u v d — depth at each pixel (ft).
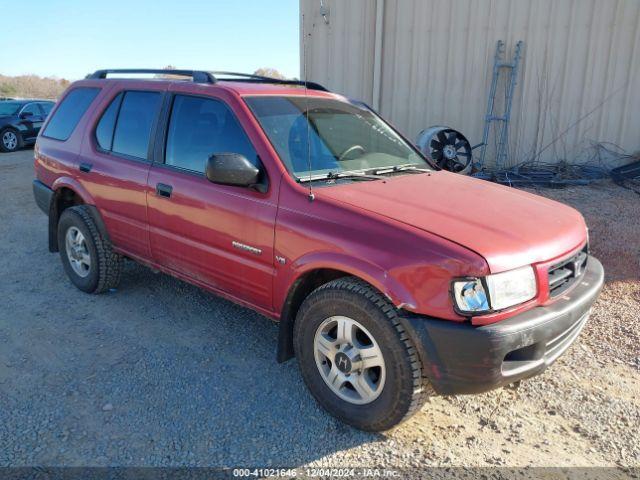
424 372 8.98
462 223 9.61
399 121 35.76
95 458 9.23
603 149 32.35
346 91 36.58
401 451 9.56
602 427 10.33
